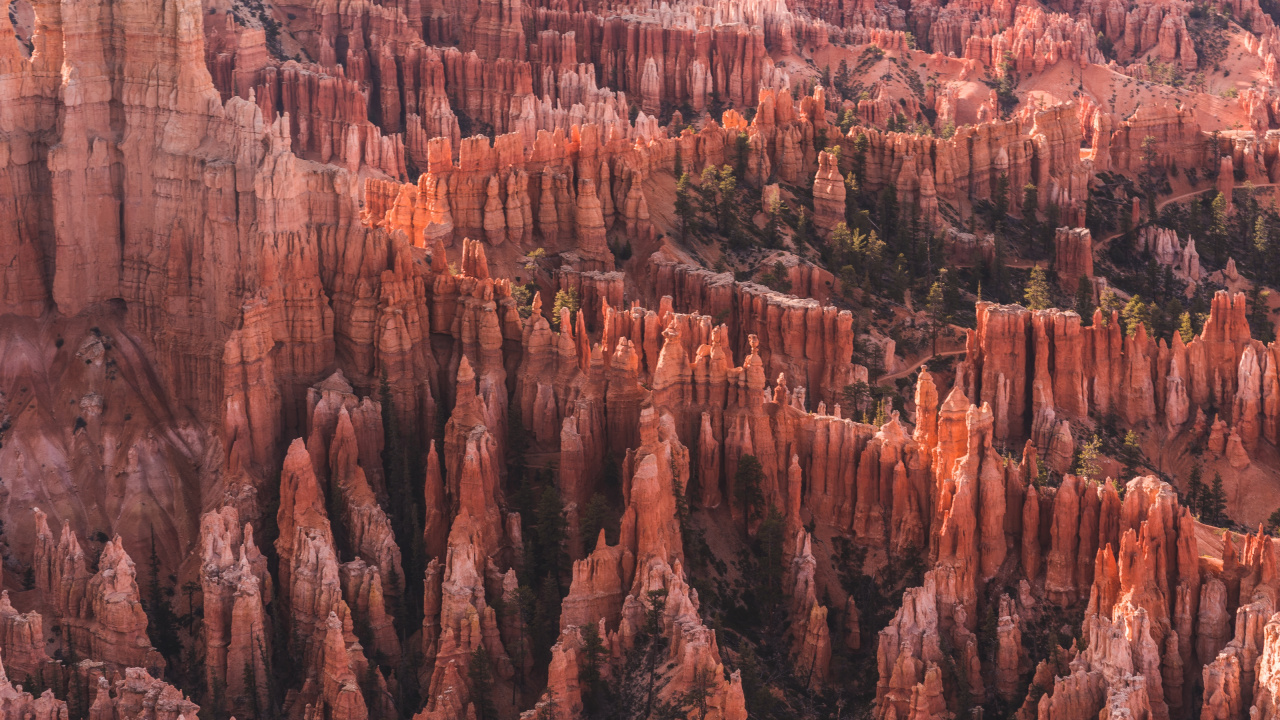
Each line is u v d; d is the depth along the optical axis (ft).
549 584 440.04
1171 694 423.23
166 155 507.71
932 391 475.31
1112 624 418.10
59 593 446.19
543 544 458.50
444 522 466.70
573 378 501.15
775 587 463.83
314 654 433.07
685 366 489.26
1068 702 406.00
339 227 509.76
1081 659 413.80
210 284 503.61
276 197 494.59
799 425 485.15
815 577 468.34
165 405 510.58
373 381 503.61
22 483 491.72
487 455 458.91
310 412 490.90
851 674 448.65
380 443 491.72
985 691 435.12
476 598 428.97
